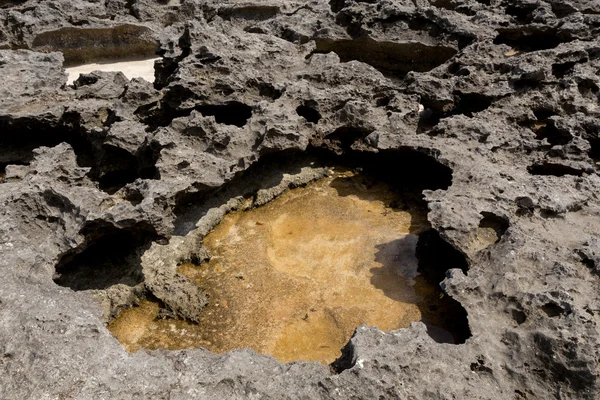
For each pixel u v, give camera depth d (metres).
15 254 9.44
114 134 13.74
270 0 24.45
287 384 7.70
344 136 15.85
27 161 15.53
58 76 16.52
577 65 16.89
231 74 15.80
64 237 10.41
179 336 10.79
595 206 11.84
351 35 20.89
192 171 12.59
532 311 9.03
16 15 21.33
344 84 16.41
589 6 20.42
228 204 14.04
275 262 12.55
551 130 15.10
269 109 14.38
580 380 7.94
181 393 7.43
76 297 9.03
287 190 14.97
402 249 12.88
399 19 20.44
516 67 16.59
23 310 8.18
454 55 18.41
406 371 7.89
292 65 17.12
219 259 12.64
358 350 7.97
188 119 13.98
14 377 7.36
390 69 21.06
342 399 7.45
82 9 22.27
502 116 15.33
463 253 10.81
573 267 9.83
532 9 20.55
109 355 7.82
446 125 14.51
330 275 12.15
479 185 12.23
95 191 11.33
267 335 10.72
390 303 11.42
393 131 14.84
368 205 14.47
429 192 12.27
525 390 8.08
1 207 10.39
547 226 11.33
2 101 15.20
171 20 23.59
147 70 21.91
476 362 8.36
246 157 13.48
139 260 11.80
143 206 10.89
